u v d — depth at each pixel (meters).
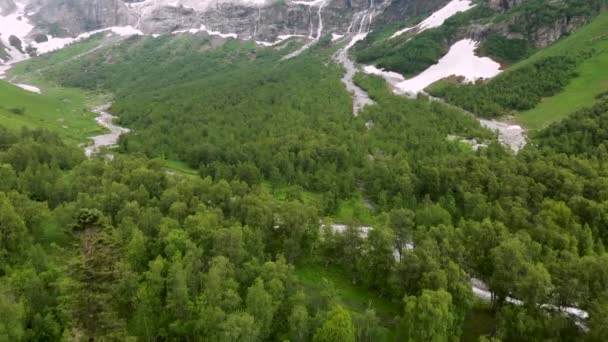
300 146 138.50
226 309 55.62
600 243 77.31
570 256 66.38
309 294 68.69
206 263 67.25
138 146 152.12
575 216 85.50
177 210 80.75
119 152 152.00
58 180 99.25
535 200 95.81
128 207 80.69
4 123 162.50
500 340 54.69
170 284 57.72
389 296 74.06
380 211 107.12
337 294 71.19
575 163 109.00
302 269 81.25
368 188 119.62
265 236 79.81
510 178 101.69
